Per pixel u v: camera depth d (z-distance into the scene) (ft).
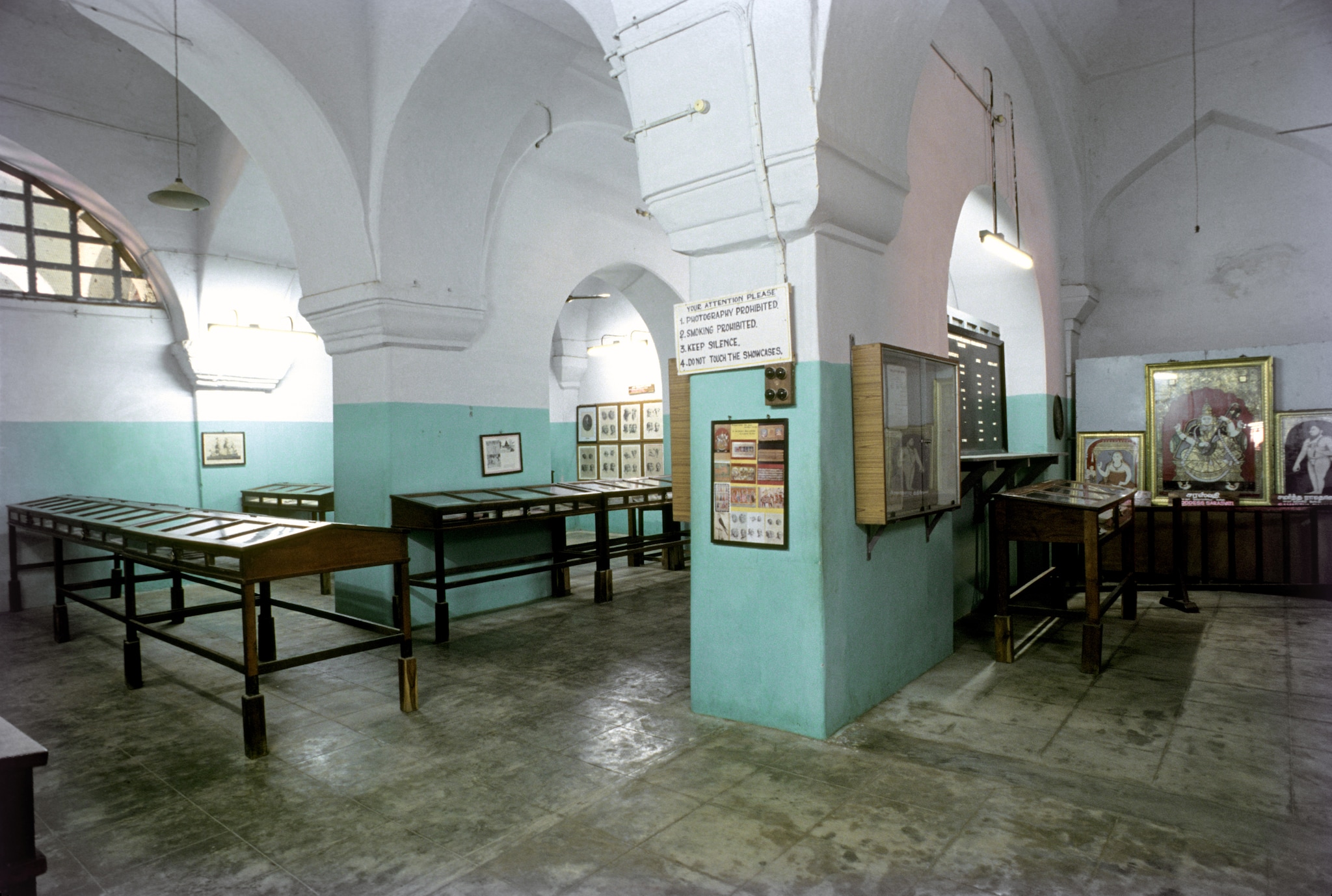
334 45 19.72
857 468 14.06
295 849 10.04
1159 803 10.64
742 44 12.48
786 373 13.17
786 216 12.92
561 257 27.78
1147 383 27.43
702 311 14.25
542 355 27.20
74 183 27.50
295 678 17.80
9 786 6.18
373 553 14.85
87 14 17.74
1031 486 19.85
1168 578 25.64
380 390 22.56
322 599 27.53
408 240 21.71
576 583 29.45
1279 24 26.58
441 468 23.72
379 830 10.48
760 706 13.87
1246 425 25.75
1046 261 27.94
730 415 14.16
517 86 20.49
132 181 28.32
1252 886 8.60
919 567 16.78
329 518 28.71
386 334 21.99
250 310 31.63
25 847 6.27
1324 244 26.84
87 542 19.53
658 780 11.73
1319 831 9.82
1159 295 30.04
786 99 12.41
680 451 16.10
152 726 14.84
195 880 9.37
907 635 16.20
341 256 22.03
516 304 26.12
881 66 13.55
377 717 14.98
